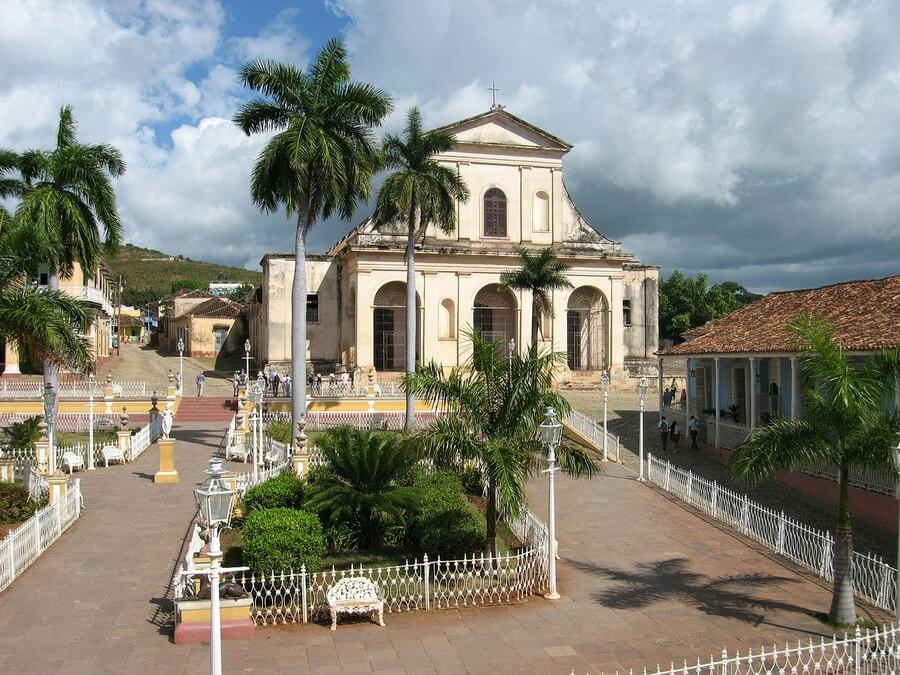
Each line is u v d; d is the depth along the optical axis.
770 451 11.36
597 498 19.25
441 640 10.49
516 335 39.22
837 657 9.87
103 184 23.30
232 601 10.47
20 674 9.05
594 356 41.56
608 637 10.64
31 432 21.88
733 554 14.73
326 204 24.56
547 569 13.05
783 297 26.36
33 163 22.89
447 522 14.20
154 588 11.99
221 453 23.91
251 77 23.59
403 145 27.30
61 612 11.00
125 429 22.56
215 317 57.16
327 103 23.95
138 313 84.50
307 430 27.53
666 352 27.28
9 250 17.44
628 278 45.81
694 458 24.34
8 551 12.05
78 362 18.03
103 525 15.44
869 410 10.95
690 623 11.20
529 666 9.62
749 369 23.78
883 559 14.18
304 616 11.09
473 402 13.39
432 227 38.66
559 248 39.94
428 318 38.25
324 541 13.40
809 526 16.55
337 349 41.81
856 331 18.55
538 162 40.25
